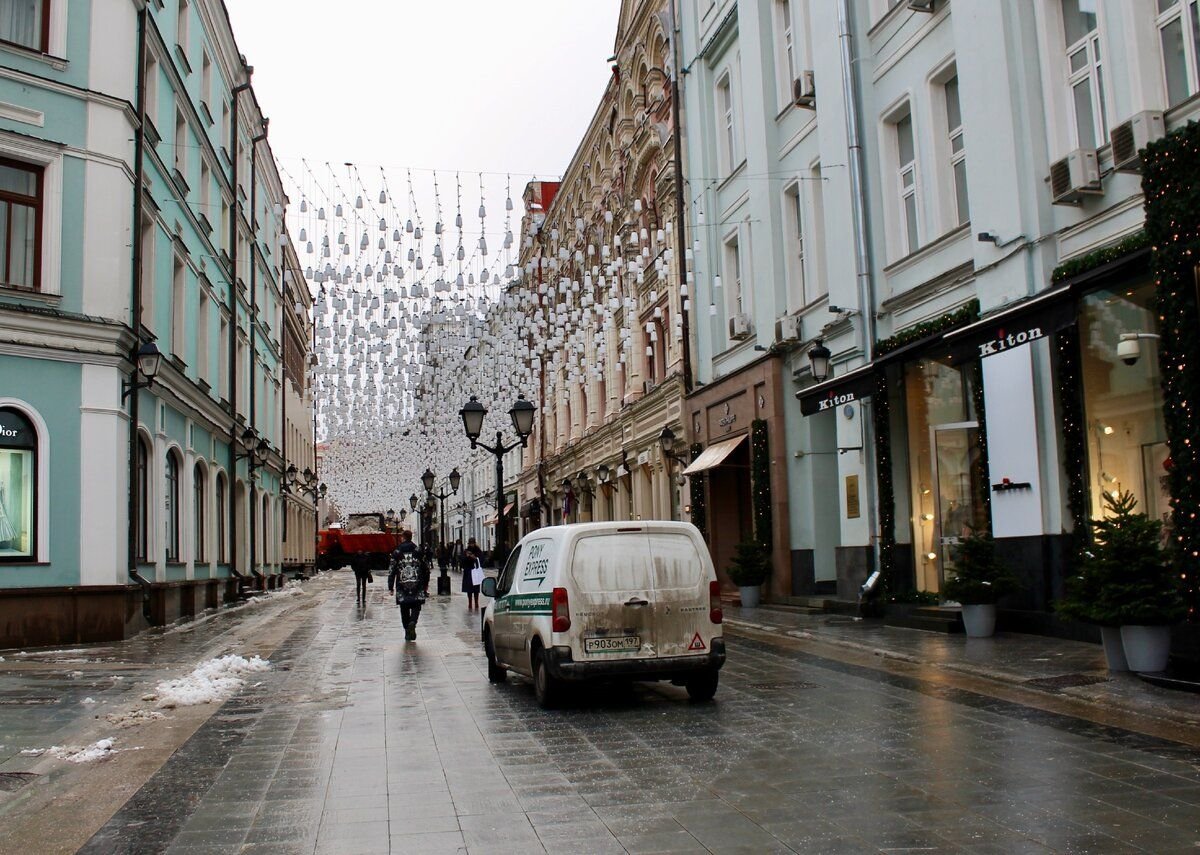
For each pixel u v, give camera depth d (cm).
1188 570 956
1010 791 607
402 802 626
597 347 2903
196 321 2484
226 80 2923
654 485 3175
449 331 2178
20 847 548
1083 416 1252
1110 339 1220
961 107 1496
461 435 3106
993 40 1414
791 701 965
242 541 3144
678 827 553
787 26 2212
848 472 1858
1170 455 997
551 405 4703
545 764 724
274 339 4050
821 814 571
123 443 1769
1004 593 1330
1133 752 697
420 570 1731
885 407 1698
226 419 2844
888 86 1755
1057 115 1333
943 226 1612
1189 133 973
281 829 573
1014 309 1245
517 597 1080
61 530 1658
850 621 1684
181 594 2234
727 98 2592
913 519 1678
